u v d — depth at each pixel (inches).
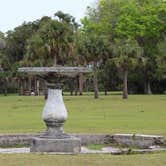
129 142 870.4
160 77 4153.5
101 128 1221.1
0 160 630.5
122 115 1753.2
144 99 3221.0
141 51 3582.7
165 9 3742.6
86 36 3644.2
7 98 3900.1
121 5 3873.0
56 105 780.0
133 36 3730.3
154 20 3722.9
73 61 3341.5
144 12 3791.8
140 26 3708.2
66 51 3230.8
